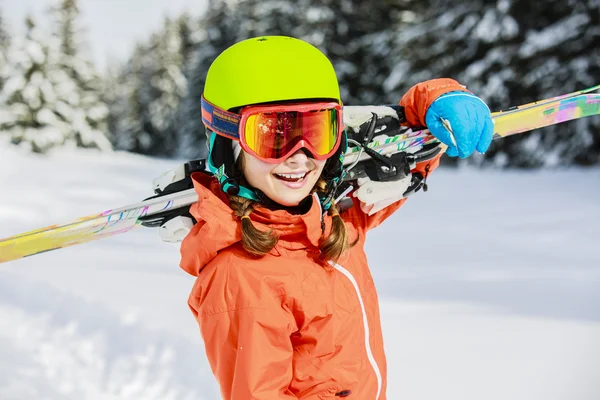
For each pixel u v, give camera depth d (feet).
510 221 23.21
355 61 69.67
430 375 8.93
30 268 15.42
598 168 39.99
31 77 81.30
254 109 4.83
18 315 11.84
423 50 55.88
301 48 5.05
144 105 139.13
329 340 5.07
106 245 19.27
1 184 37.86
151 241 20.42
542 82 45.21
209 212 4.96
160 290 13.67
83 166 58.18
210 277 5.03
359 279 5.65
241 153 5.14
